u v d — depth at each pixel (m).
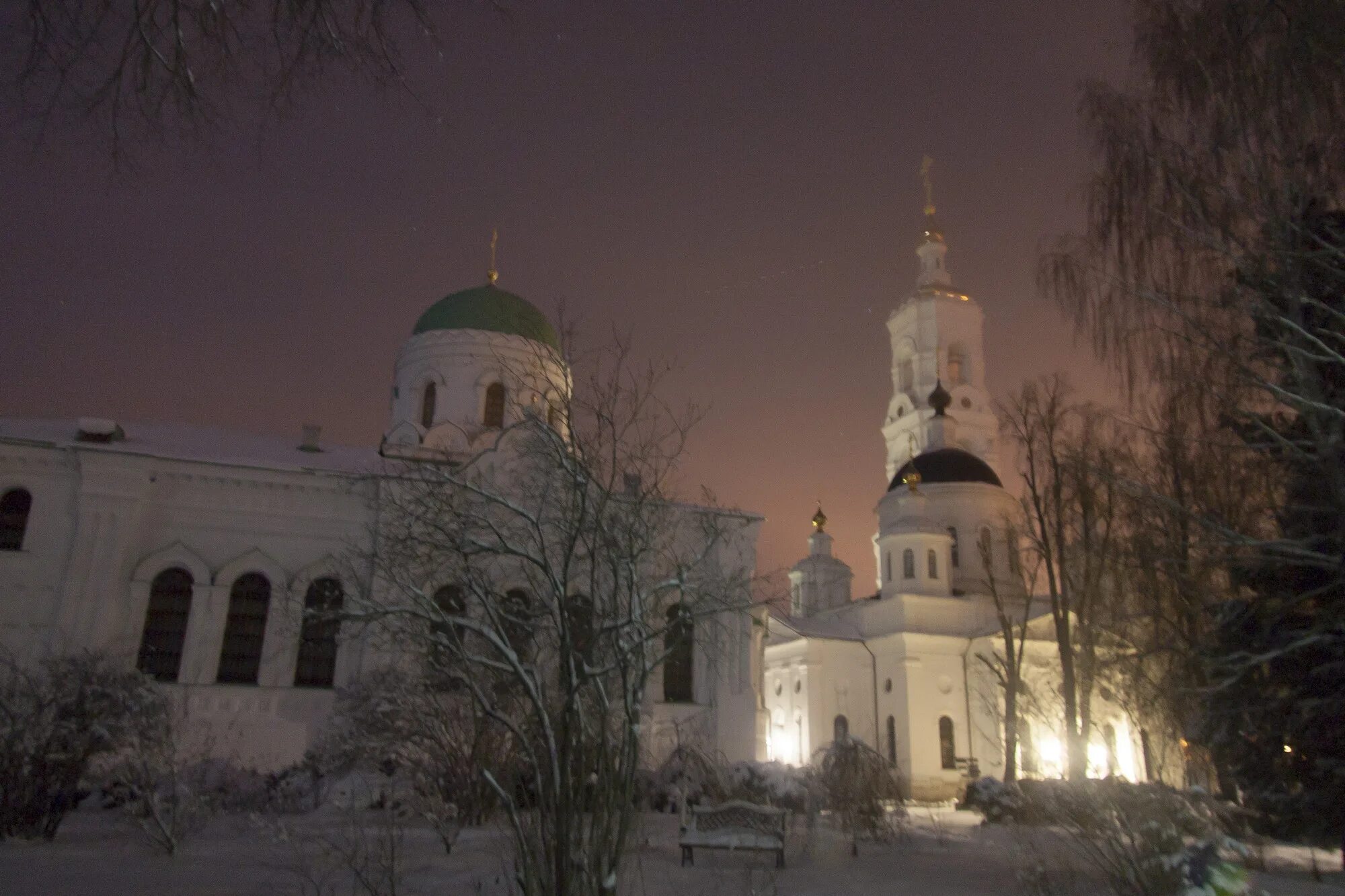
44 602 27.12
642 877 12.94
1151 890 11.90
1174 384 13.78
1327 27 10.37
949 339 69.50
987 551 46.91
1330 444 12.07
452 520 15.05
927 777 44.06
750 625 32.38
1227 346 12.59
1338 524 13.88
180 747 24.80
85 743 16.95
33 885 12.26
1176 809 14.27
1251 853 15.12
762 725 31.77
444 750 20.17
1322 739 15.86
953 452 58.22
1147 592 26.64
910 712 45.06
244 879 13.01
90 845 16.09
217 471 29.33
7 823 16.16
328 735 24.34
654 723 28.42
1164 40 12.31
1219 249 11.72
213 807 18.38
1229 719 17.28
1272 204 11.39
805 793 24.62
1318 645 15.66
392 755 21.88
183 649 28.12
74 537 27.55
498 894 12.31
